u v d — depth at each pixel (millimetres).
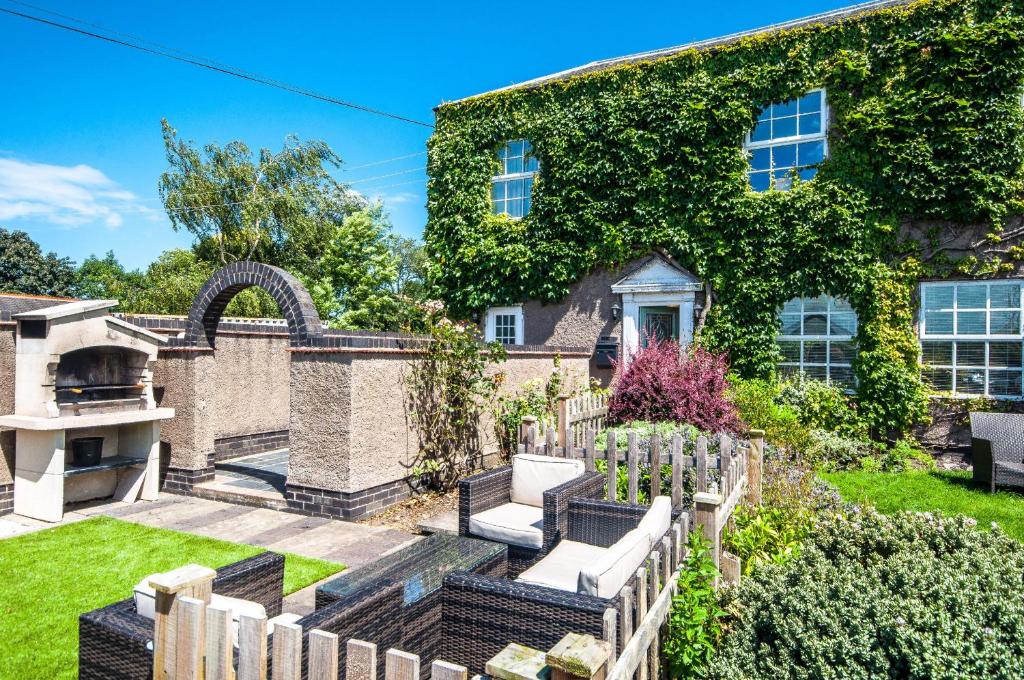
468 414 8297
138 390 7520
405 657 1959
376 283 31297
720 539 4172
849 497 7359
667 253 12203
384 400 6961
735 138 11656
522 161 14000
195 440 7719
